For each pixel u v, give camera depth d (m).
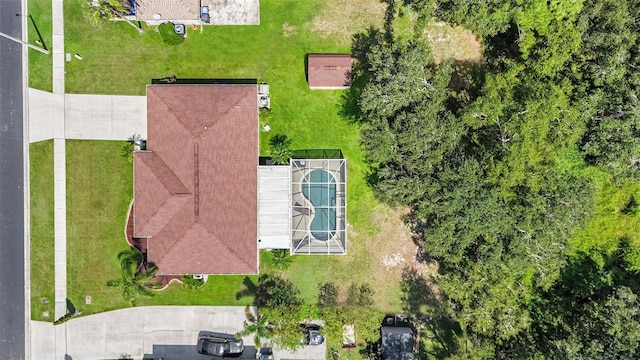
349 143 37.72
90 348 37.91
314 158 37.75
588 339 31.39
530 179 31.30
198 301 37.91
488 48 36.81
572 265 36.19
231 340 37.53
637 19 32.56
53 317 37.72
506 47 36.00
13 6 37.28
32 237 37.66
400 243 37.75
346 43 37.44
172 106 34.78
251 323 37.69
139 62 37.47
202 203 34.53
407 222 37.72
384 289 37.75
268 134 37.78
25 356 37.78
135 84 37.56
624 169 32.72
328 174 36.59
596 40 31.39
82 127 37.59
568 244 35.69
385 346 35.97
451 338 37.31
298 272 37.78
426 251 36.66
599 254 35.91
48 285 37.72
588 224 35.47
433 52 37.44
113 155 37.66
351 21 37.34
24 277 37.78
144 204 34.97
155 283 36.81
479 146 33.09
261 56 37.56
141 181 34.97
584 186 33.06
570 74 32.75
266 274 37.75
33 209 37.62
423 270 37.69
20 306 37.81
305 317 37.72
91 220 37.69
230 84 36.28
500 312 31.58
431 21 37.28
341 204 36.44
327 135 37.75
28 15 37.28
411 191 32.47
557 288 35.84
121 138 37.66
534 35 32.56
